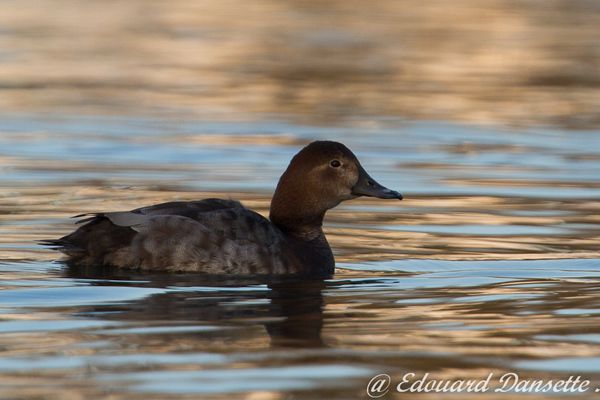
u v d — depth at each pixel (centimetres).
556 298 1063
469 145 2034
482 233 1384
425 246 1311
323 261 1198
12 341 891
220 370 823
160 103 2425
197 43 3177
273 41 3216
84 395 766
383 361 851
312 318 977
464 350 884
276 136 2095
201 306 1010
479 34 3319
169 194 1595
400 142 2052
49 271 1127
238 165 1833
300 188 1233
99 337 905
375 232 1391
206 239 1138
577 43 3170
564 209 1534
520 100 2497
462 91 2586
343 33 3341
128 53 3027
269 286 1102
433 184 1706
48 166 1803
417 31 3375
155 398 764
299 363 843
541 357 866
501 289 1102
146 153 1925
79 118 2245
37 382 791
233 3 3956
